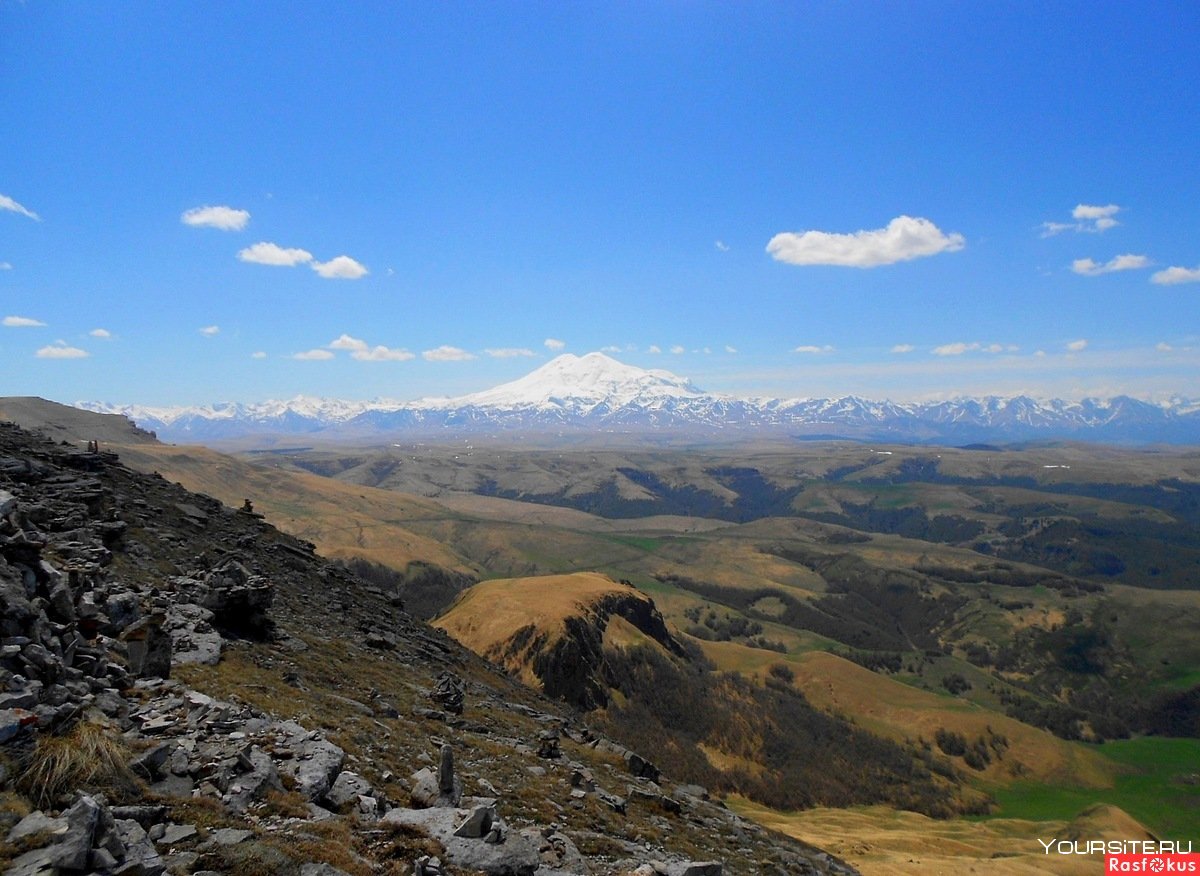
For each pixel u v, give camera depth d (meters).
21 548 22.50
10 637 19.17
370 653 52.69
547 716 60.69
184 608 37.69
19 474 48.97
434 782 24.17
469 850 18.78
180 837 14.70
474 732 40.91
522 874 19.14
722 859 33.81
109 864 12.69
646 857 27.17
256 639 40.78
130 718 20.33
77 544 39.03
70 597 23.42
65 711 16.95
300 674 37.28
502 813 26.70
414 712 39.88
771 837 51.00
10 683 17.08
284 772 19.78
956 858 127.19
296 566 69.44
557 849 23.81
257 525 76.75
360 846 17.42
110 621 28.08
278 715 27.33
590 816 30.73
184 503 68.81
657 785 48.34
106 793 15.03
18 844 12.41
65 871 12.13
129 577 40.00
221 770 18.05
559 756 41.47
